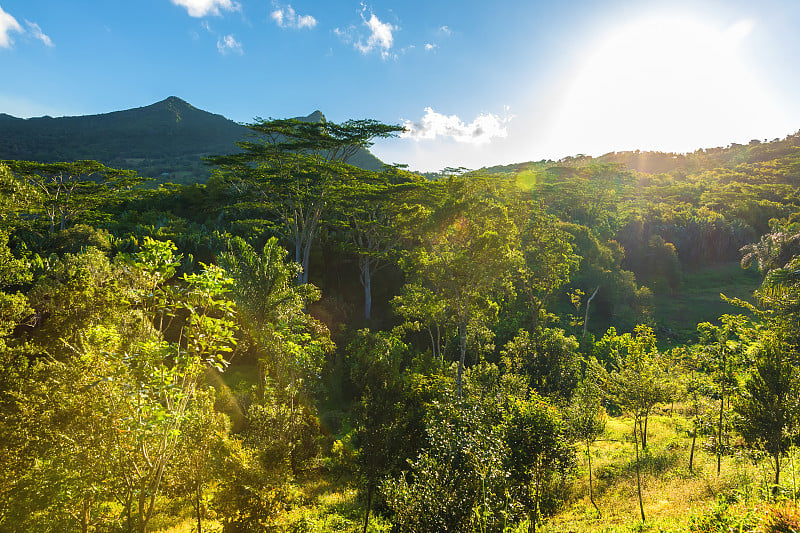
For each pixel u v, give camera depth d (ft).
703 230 281.13
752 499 35.40
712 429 55.62
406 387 41.73
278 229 140.26
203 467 32.32
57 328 52.24
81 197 163.43
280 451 37.86
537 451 36.60
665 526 34.76
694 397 73.05
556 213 272.92
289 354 80.59
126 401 26.05
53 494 29.01
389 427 39.29
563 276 154.51
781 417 39.11
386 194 148.56
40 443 30.04
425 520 25.72
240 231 148.87
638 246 254.47
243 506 31.37
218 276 27.25
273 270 85.66
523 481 35.99
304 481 61.36
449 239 107.96
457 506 25.67
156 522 43.47
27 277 75.97
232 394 81.20
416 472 29.40
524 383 84.12
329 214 160.04
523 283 154.61
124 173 181.88
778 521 22.53
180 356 25.59
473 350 123.34
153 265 26.40
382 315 151.84
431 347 135.64
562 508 51.29
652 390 56.59
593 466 65.72
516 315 154.71
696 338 175.11
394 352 87.76
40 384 31.40
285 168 135.44
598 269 190.80
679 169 609.42
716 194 364.99
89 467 27.94
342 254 155.84
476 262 94.79
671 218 287.07
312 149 144.36
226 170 149.48
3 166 77.20
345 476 62.95
